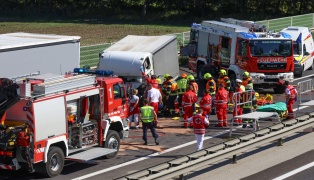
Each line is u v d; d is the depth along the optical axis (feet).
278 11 327.47
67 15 337.11
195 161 72.79
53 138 75.82
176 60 135.54
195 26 151.74
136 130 104.47
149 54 120.06
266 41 133.28
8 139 73.05
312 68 168.04
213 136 98.17
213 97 115.24
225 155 77.56
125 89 88.63
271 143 93.20
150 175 67.05
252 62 132.67
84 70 89.45
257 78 132.87
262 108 109.29
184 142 95.14
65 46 107.55
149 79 111.34
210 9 330.54
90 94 81.51
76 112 80.59
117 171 79.61
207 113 104.01
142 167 81.25
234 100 104.99
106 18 327.88
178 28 281.13
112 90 85.66
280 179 74.23
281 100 128.98
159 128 104.83
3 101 73.15
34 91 74.79
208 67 144.36
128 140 96.63
